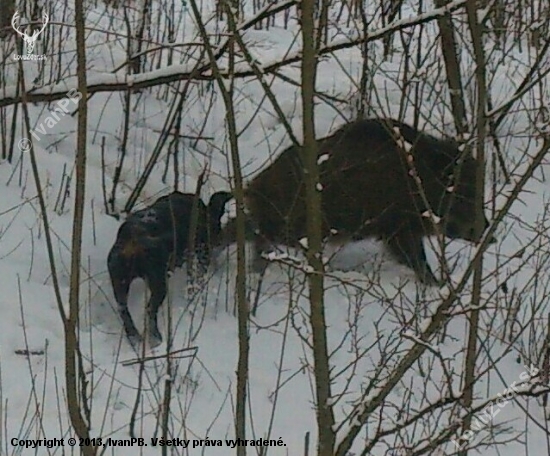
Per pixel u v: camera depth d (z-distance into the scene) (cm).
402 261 1123
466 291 906
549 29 1120
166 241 995
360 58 1544
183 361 926
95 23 1302
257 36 1573
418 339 578
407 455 624
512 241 1187
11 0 1242
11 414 795
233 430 824
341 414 861
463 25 1348
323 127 1370
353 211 1102
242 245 606
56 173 1198
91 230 1111
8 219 1088
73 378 577
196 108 1410
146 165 1209
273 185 1079
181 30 1600
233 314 1034
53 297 998
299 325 1003
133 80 1077
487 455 820
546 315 1044
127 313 967
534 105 1274
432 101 1373
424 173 1093
